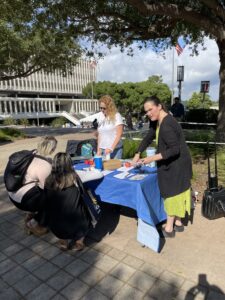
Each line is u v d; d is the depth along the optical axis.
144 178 3.54
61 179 3.26
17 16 9.40
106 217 4.41
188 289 2.77
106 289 2.81
